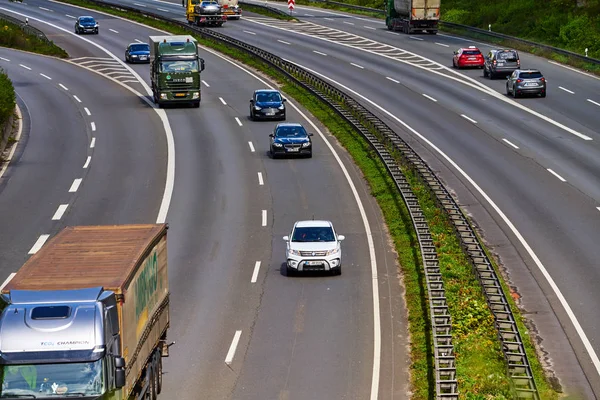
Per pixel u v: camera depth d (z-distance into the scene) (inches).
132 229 1540.4
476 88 4539.9
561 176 2977.4
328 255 2135.8
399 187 2746.1
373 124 3550.7
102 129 3887.8
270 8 7588.6
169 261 2278.5
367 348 1694.1
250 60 5472.4
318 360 1638.8
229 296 2014.0
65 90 4788.4
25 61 5698.8
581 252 2252.7
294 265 2135.8
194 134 3786.9
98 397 1163.9
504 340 1647.4
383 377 1558.8
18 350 1155.3
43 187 3006.9
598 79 4616.1
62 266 1317.7
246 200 2851.9
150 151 3503.9
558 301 1946.4
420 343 1705.2
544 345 1729.8
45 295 1199.6
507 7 6476.4
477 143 3464.6
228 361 1641.2
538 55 5339.6
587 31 5506.9
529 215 2578.7
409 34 6363.2
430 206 2674.7
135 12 7396.7
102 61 5693.9
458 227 2407.7
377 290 2042.3
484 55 5403.5
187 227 2576.3
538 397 1357.0
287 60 5393.7
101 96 4638.3
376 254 2324.1
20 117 4119.1
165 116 4141.2
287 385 1528.1
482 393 1467.8
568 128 3646.7
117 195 2910.9
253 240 2456.9
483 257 2048.5
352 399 1466.5
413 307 1910.7
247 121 4042.8
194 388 1523.1
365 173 3142.2
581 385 1557.6
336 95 4279.0
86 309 1175.0
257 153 3472.0
